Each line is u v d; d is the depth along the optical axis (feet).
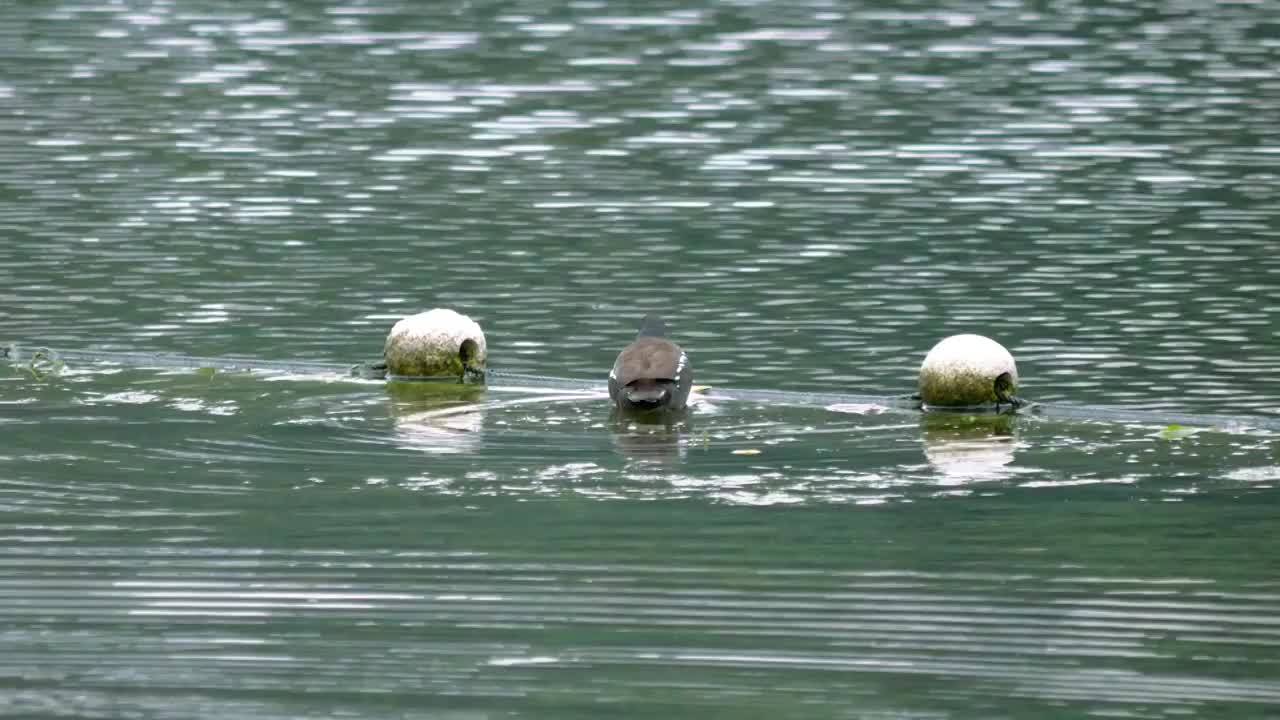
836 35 523.70
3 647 131.64
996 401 200.64
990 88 443.73
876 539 154.81
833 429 191.31
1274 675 127.34
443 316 216.54
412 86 450.30
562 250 294.87
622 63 482.69
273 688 125.08
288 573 146.61
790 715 120.88
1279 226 305.53
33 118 408.26
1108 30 530.27
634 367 194.90
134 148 378.12
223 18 555.28
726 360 228.22
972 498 166.50
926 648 131.95
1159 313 250.98
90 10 571.28
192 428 190.19
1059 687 125.29
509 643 132.98
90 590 142.72
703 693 124.47
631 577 145.59
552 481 171.42
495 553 151.02
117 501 164.76
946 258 286.87
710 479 171.63
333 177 351.87
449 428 190.39
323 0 590.55
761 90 444.14
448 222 315.58
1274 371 220.43
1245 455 180.86
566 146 382.63
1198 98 429.38
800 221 314.76
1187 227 305.73
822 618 137.28
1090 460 179.32
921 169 356.79
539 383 213.25
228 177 351.25
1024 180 345.10
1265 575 146.30
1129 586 143.84
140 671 127.75
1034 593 142.51
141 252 291.79
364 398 204.64
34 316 250.57
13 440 184.96
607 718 120.37
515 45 509.35
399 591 142.72
